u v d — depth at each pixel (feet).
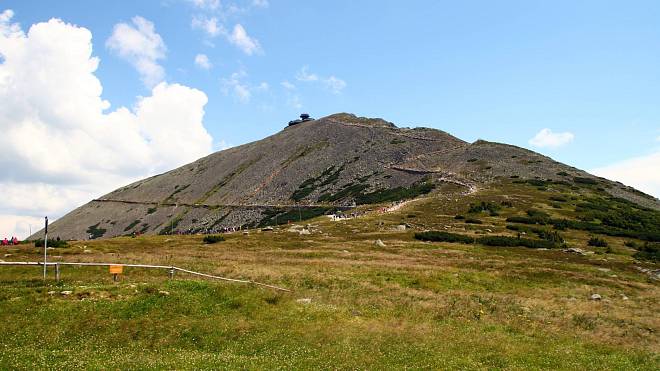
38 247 209.56
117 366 66.85
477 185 472.85
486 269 179.83
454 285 152.87
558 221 321.93
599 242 262.06
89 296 98.12
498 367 76.64
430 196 453.58
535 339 96.27
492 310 120.37
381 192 561.84
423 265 179.63
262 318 96.63
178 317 92.99
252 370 67.31
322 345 82.64
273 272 146.61
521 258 212.43
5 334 80.23
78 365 66.23
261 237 271.49
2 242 236.43
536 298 141.69
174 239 269.64
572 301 139.13
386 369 71.92
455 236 261.24
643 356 88.38
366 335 88.84
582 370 77.05
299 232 287.69
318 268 161.58
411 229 300.40
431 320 106.63
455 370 73.56
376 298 122.72
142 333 84.58
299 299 112.68
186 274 134.21
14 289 99.45
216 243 246.88
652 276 191.42
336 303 115.14
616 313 125.70
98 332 84.02
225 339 84.23
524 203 378.94
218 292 107.24
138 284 108.99
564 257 220.43
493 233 284.61
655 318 122.83
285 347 81.00
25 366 64.49
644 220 342.44
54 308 90.74
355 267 166.81
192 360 71.05
